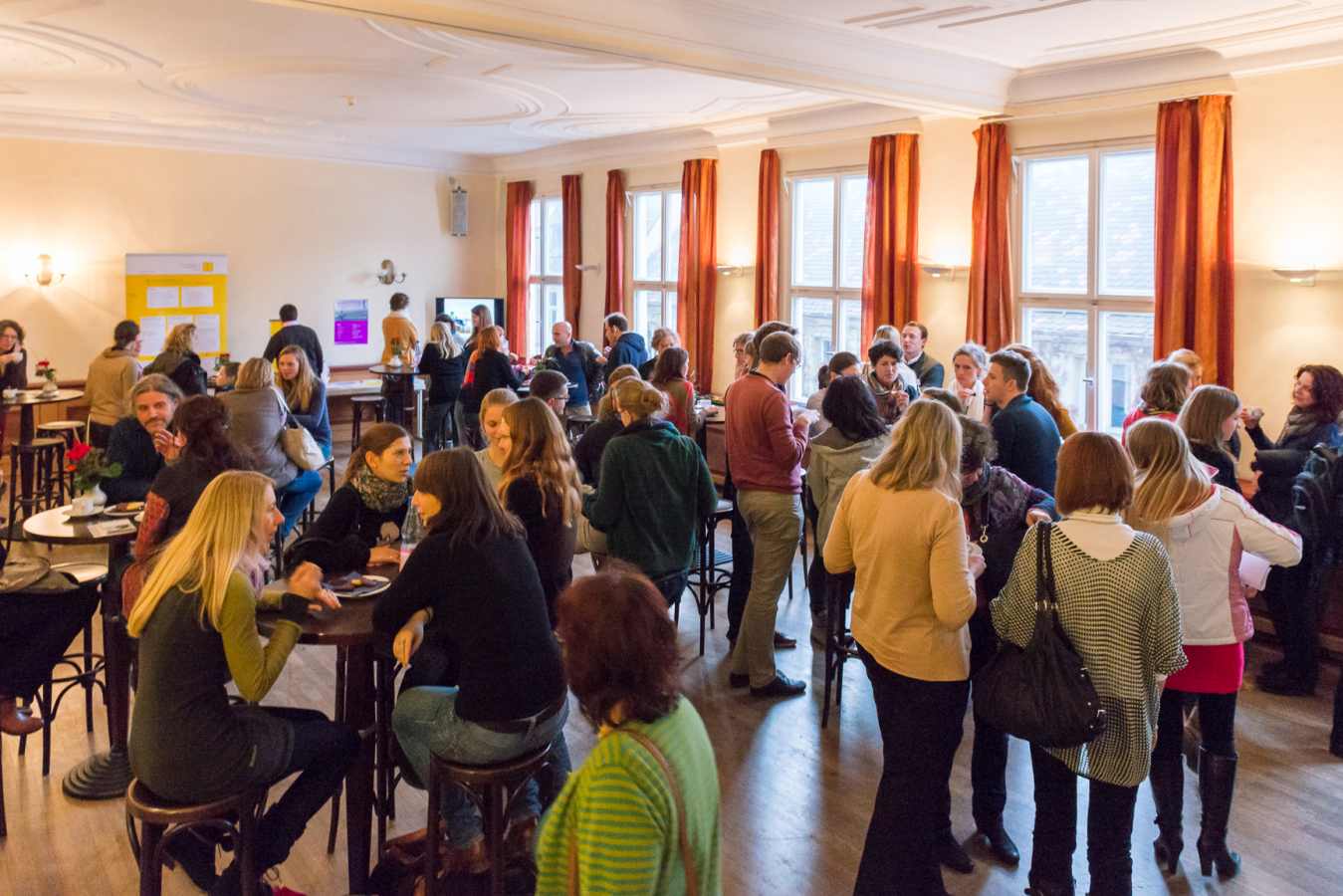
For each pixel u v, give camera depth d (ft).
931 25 18.76
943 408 8.96
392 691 9.95
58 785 12.05
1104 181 22.63
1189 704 12.34
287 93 28.04
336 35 20.89
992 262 24.03
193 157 36.27
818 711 14.25
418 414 35.19
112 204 34.91
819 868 10.49
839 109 27.50
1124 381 22.85
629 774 5.06
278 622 8.50
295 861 10.61
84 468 13.19
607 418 15.07
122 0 18.21
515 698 8.31
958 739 9.07
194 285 36.22
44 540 12.41
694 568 16.61
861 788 12.12
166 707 7.98
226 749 8.06
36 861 10.48
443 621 8.33
